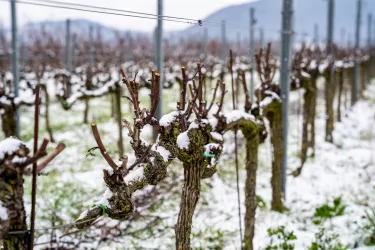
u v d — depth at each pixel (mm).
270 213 6129
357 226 5512
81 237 5012
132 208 2570
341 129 12977
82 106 15570
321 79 27703
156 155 2814
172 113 3145
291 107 16297
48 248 4348
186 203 3258
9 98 6891
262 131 4691
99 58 18875
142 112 2754
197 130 3131
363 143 11234
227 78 24828
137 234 5301
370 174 8086
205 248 4957
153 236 5266
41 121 12711
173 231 5387
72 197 6359
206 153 3215
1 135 10508
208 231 5426
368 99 19781
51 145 9641
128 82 2730
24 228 2078
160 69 5754
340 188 7273
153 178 2791
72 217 5691
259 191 7074
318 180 7848
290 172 8406
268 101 5461
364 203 6500
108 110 14977
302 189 7332
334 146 10680
